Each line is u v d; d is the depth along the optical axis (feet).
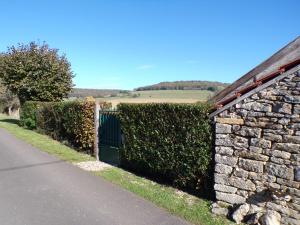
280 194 12.27
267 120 12.71
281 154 12.31
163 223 12.16
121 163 21.09
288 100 12.16
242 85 17.43
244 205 12.82
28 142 30.63
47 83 46.68
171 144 16.74
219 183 14.05
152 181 18.01
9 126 46.37
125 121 20.22
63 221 12.12
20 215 12.60
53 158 23.15
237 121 13.55
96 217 12.57
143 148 18.71
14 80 46.75
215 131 14.37
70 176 18.30
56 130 33.01
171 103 16.74
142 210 13.37
